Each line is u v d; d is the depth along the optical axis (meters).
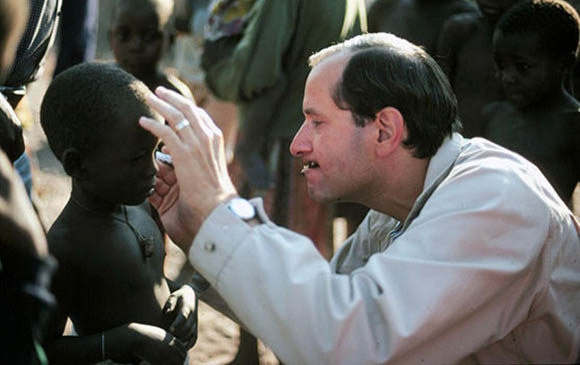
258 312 1.91
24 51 2.52
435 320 1.87
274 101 3.86
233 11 3.95
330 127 2.14
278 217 3.99
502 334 1.98
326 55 2.24
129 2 3.74
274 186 3.96
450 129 2.21
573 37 3.32
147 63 3.83
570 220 2.13
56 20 2.70
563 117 3.38
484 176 2.01
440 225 1.95
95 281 2.05
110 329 2.07
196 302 2.27
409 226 2.04
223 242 1.93
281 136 3.89
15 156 2.14
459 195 2.00
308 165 2.23
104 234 2.07
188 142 1.97
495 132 3.56
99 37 9.22
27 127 3.85
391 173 2.18
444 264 1.89
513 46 3.32
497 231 1.94
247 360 3.53
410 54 2.17
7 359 1.65
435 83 2.15
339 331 1.86
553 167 3.38
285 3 3.77
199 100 5.84
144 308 2.14
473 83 3.99
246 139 3.92
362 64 2.12
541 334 2.07
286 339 1.91
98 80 2.00
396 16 4.41
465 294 1.89
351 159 2.15
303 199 3.96
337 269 2.56
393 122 2.11
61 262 2.01
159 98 2.16
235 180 4.36
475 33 3.99
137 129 2.01
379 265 1.93
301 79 3.86
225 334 3.92
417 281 1.88
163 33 3.85
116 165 2.01
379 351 1.87
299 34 3.80
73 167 2.03
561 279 2.06
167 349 2.05
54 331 1.99
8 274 1.60
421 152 2.14
